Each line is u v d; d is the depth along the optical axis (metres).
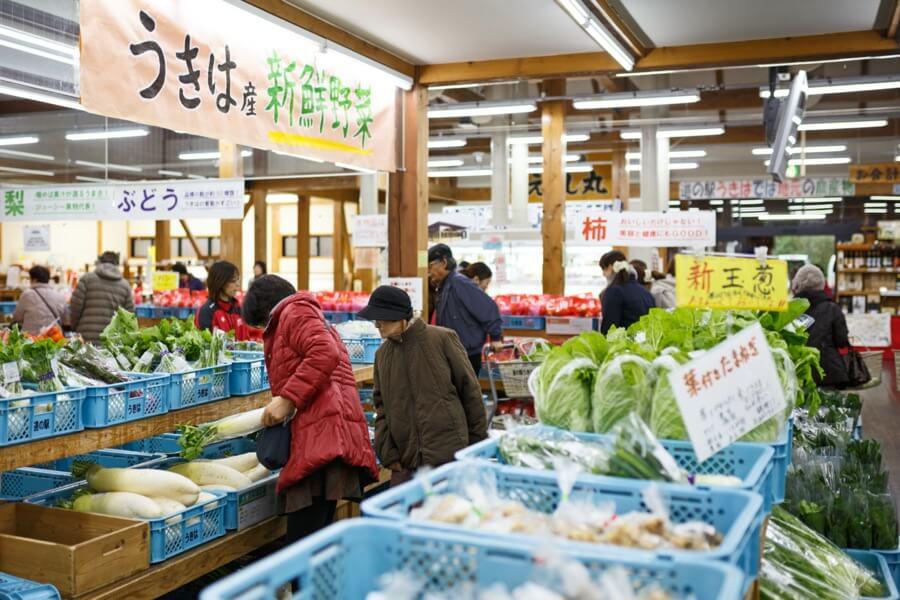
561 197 9.45
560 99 9.70
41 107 8.80
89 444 3.19
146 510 3.28
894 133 14.42
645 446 1.88
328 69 5.78
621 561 1.33
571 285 11.40
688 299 2.54
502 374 5.70
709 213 7.81
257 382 4.17
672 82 9.48
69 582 2.86
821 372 3.36
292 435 3.65
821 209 18.84
